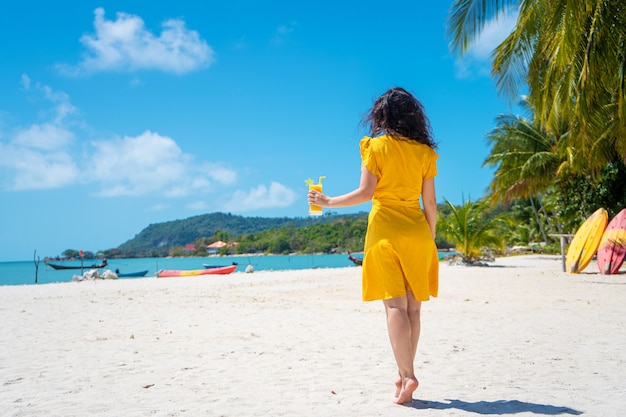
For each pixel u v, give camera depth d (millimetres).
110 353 5062
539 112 14250
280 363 4527
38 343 5695
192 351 5133
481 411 2975
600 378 3779
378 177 3270
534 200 48062
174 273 23906
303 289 13594
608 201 23547
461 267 23469
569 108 12703
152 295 12328
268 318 7770
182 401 3316
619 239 16062
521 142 29156
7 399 3404
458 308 8672
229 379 3932
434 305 9156
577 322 6828
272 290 13406
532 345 5207
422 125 3352
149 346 5445
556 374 3936
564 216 27344
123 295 12398
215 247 150875
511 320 7137
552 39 11930
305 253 123750
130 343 5641
